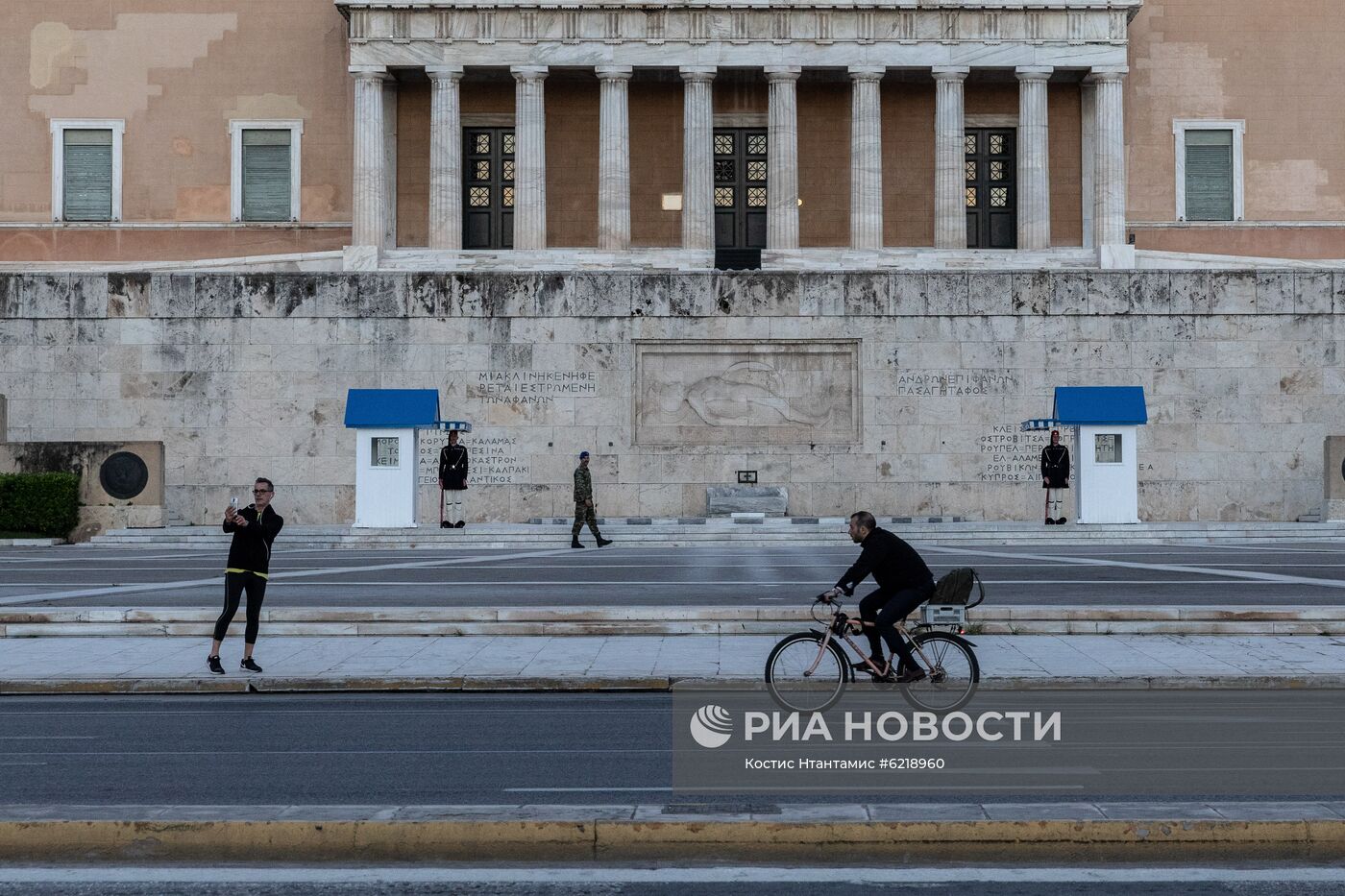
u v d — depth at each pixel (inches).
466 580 1972.2
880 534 1110.4
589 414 3282.5
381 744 1000.9
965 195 4500.5
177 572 2130.9
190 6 4776.1
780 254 4264.3
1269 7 4776.1
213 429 3302.2
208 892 662.5
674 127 4763.8
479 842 735.7
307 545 2778.1
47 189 4781.0
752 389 3294.8
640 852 731.4
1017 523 2984.7
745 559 2393.0
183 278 3316.9
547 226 4722.0
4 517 2861.7
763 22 4409.5
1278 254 4776.1
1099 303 3280.0
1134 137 4790.8
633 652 1406.3
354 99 4709.6
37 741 1021.2
